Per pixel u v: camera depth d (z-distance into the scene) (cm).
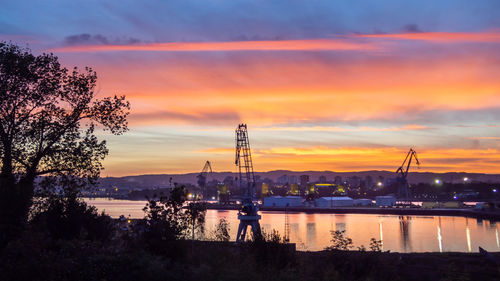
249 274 1261
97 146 2577
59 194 2075
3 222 1494
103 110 2661
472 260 2564
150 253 1459
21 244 1274
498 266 2381
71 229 1856
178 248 1584
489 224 16762
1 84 2295
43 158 2419
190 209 2014
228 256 1573
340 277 1623
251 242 1695
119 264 1274
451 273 1927
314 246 8706
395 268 2094
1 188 1585
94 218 1991
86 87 2586
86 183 2492
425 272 2141
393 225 16762
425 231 13912
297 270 1509
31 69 2416
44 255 1226
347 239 1927
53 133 2441
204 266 1273
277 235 1731
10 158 2266
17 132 2341
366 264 1761
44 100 2447
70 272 1198
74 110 2564
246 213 8094
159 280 1200
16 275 1128
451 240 10994
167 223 1672
